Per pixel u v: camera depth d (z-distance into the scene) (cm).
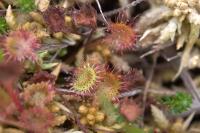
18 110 16
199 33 20
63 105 17
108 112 18
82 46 19
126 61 20
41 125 16
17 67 15
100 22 19
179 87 20
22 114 16
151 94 20
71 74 18
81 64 18
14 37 16
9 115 16
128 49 19
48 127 16
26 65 17
